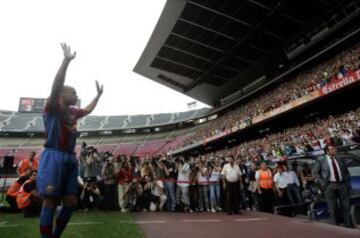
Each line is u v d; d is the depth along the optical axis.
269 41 33.91
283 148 17.31
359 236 4.55
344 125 16.58
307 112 27.48
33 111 63.16
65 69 2.83
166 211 9.80
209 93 50.38
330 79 20.92
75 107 3.29
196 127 53.91
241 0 28.80
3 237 4.63
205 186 10.16
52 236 2.96
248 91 43.50
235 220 6.84
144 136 59.47
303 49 31.84
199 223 6.36
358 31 23.39
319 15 28.28
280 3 26.78
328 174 6.77
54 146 2.91
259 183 9.73
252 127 31.36
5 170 14.36
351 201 6.84
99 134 60.62
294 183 9.13
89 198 9.63
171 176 10.15
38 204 7.81
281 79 33.84
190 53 39.69
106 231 5.19
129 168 10.09
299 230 5.21
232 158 9.06
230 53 36.66
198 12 31.84
